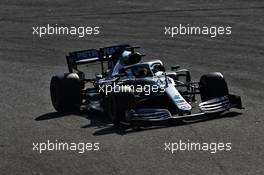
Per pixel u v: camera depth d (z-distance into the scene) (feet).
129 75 177.17
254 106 181.68
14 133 166.91
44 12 357.20
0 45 297.33
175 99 166.20
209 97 176.24
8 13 358.84
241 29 297.53
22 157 146.82
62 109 187.83
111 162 139.33
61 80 186.09
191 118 163.63
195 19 322.14
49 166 139.54
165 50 271.49
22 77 238.89
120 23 325.83
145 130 161.38
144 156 141.79
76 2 376.89
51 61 265.13
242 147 145.38
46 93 213.05
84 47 286.66
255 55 252.42
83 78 199.11
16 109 193.26
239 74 225.15
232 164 134.82
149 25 317.63
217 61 247.09
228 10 336.29
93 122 173.06
